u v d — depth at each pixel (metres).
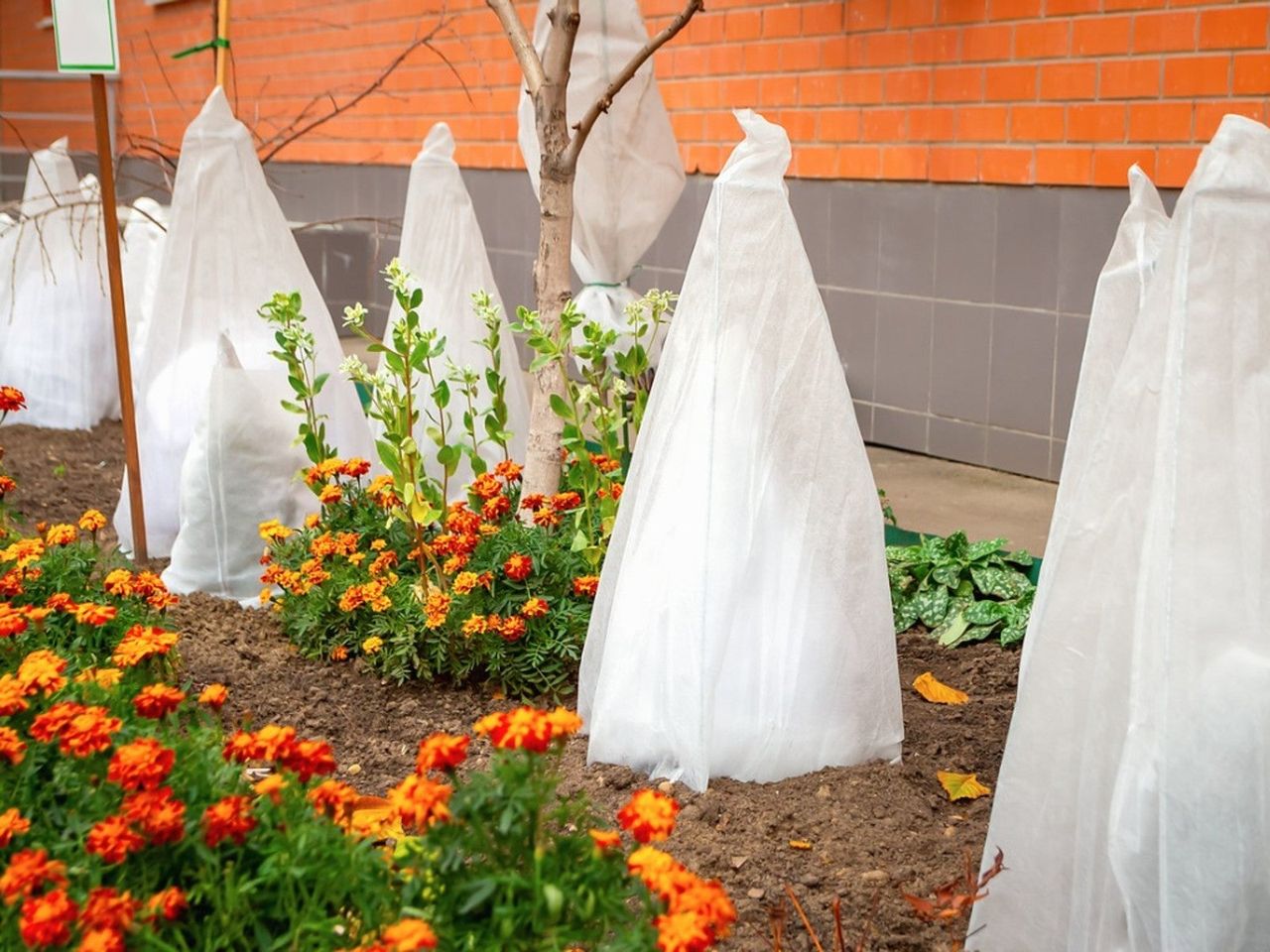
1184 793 2.26
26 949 1.98
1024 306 6.71
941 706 4.10
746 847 3.11
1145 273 2.96
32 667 2.57
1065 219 6.47
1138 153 6.13
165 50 14.88
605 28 5.72
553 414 4.59
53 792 2.45
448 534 4.30
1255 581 2.31
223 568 4.86
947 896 2.42
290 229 5.57
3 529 4.45
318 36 12.02
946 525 6.00
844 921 2.79
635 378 4.39
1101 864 2.42
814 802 3.32
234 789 2.41
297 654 4.36
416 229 5.68
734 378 3.41
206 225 5.39
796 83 7.72
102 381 8.11
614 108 5.79
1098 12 6.21
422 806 2.03
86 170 15.50
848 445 3.50
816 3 7.53
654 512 3.46
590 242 5.96
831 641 3.46
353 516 4.71
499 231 10.05
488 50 9.88
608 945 2.05
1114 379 2.72
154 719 2.65
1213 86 5.83
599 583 3.73
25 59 18.09
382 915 2.08
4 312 8.24
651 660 3.41
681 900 1.91
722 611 3.36
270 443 4.85
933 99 7.01
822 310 3.50
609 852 2.13
